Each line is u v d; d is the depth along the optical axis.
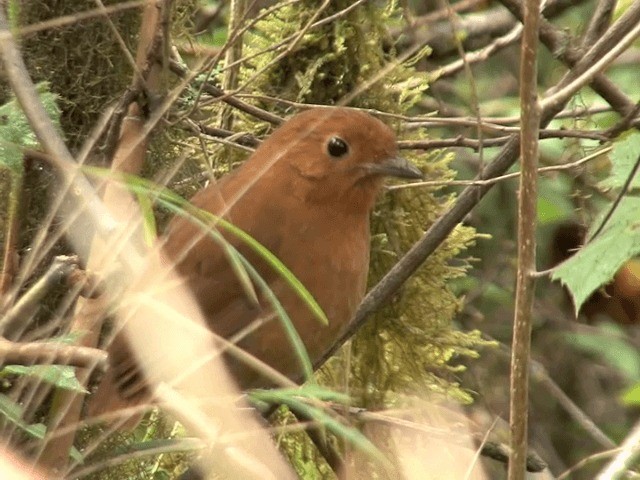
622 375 12.98
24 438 6.61
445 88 11.65
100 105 7.85
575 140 9.08
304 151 7.73
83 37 7.75
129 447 6.47
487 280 11.54
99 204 5.80
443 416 8.78
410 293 8.92
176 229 7.68
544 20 8.35
